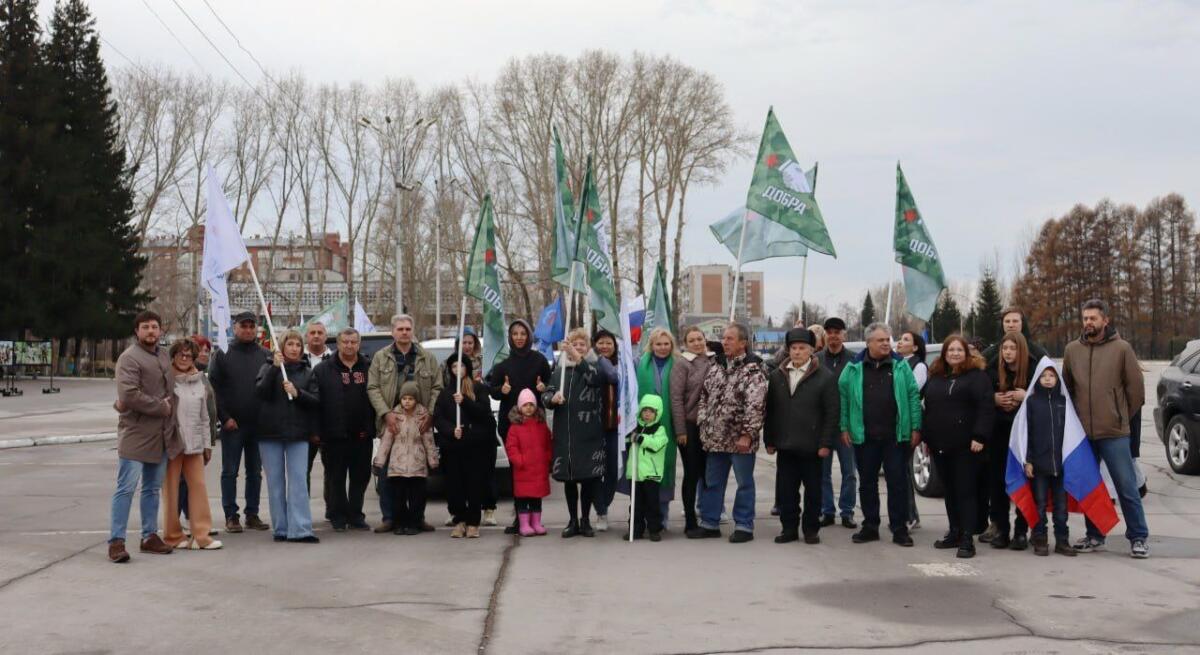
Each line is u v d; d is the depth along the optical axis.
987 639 6.09
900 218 12.23
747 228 11.49
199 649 5.86
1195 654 5.76
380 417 10.13
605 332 10.65
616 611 6.79
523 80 54.31
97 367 56.09
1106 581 7.77
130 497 8.59
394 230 58.62
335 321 21.23
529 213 54.19
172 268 78.00
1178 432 14.23
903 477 9.38
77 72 55.31
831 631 6.27
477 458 9.85
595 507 10.26
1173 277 76.88
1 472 15.56
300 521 9.55
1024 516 8.98
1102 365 8.85
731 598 7.18
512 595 7.26
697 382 9.99
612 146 54.81
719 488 9.86
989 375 9.69
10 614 6.67
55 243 48.69
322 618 6.57
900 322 82.62
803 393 9.42
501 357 11.53
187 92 59.16
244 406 10.12
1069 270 76.50
